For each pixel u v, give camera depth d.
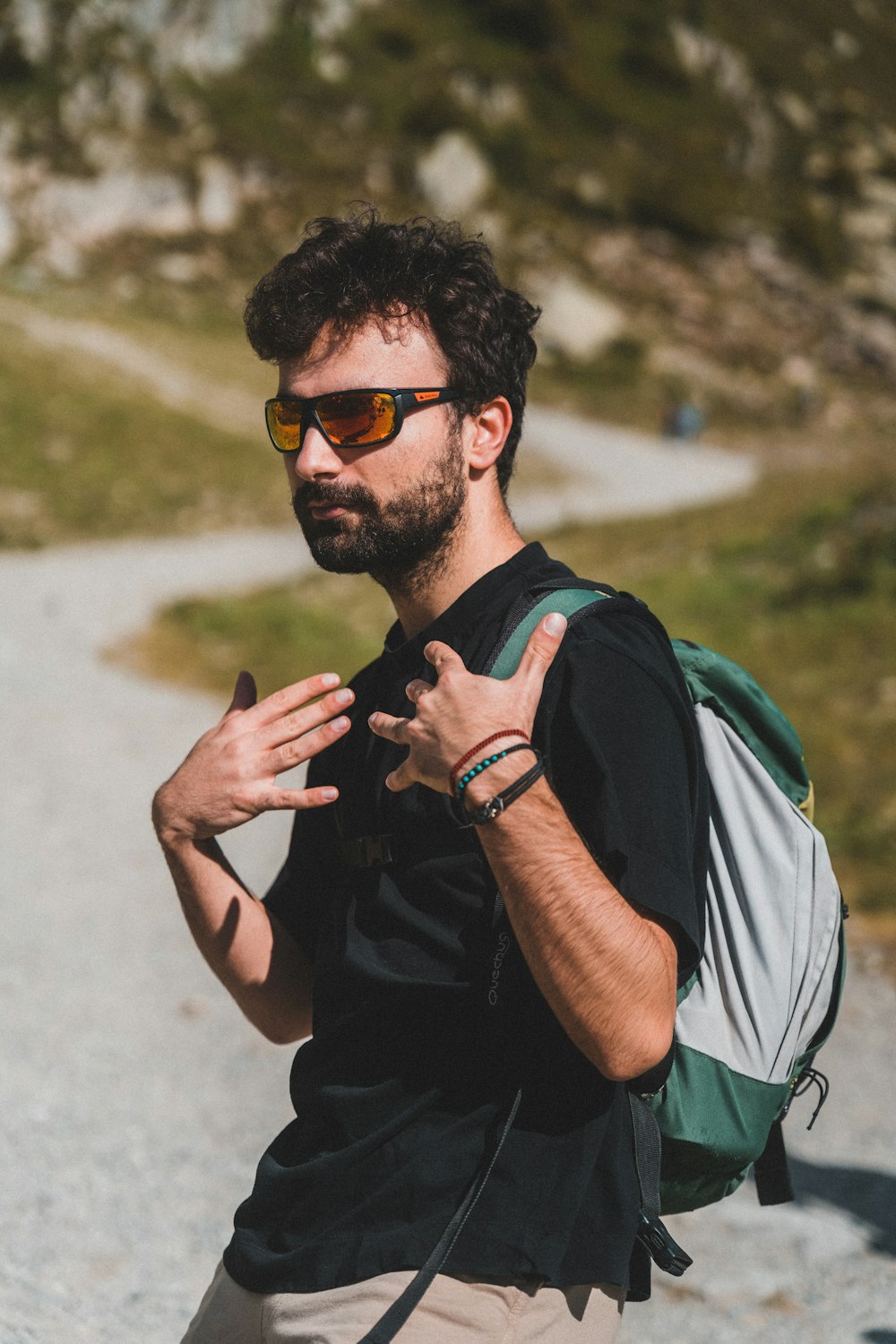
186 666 14.53
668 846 1.67
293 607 17.42
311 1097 1.85
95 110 56.53
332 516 1.88
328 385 1.88
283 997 2.13
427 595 1.95
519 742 1.65
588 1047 1.64
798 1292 4.09
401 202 57.72
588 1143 1.75
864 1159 5.05
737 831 1.93
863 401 55.16
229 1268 1.84
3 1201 4.30
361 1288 1.69
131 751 11.06
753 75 76.94
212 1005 6.32
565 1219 1.71
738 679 1.96
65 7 58.59
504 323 1.92
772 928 1.91
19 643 14.99
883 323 62.56
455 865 1.79
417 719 1.71
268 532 27.09
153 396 34.50
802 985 1.92
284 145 58.09
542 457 39.03
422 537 1.89
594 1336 1.75
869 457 46.12
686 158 68.56
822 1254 4.33
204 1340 1.83
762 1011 1.89
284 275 1.90
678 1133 1.87
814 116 77.44
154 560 23.06
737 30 80.94
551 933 1.61
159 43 59.69
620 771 1.67
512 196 61.25
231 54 61.97
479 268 1.91
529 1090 1.75
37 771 10.22
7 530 24.12
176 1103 5.28
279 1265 1.75
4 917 7.23
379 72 64.88
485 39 70.50
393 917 1.83
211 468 30.42
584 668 1.73
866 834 8.49
